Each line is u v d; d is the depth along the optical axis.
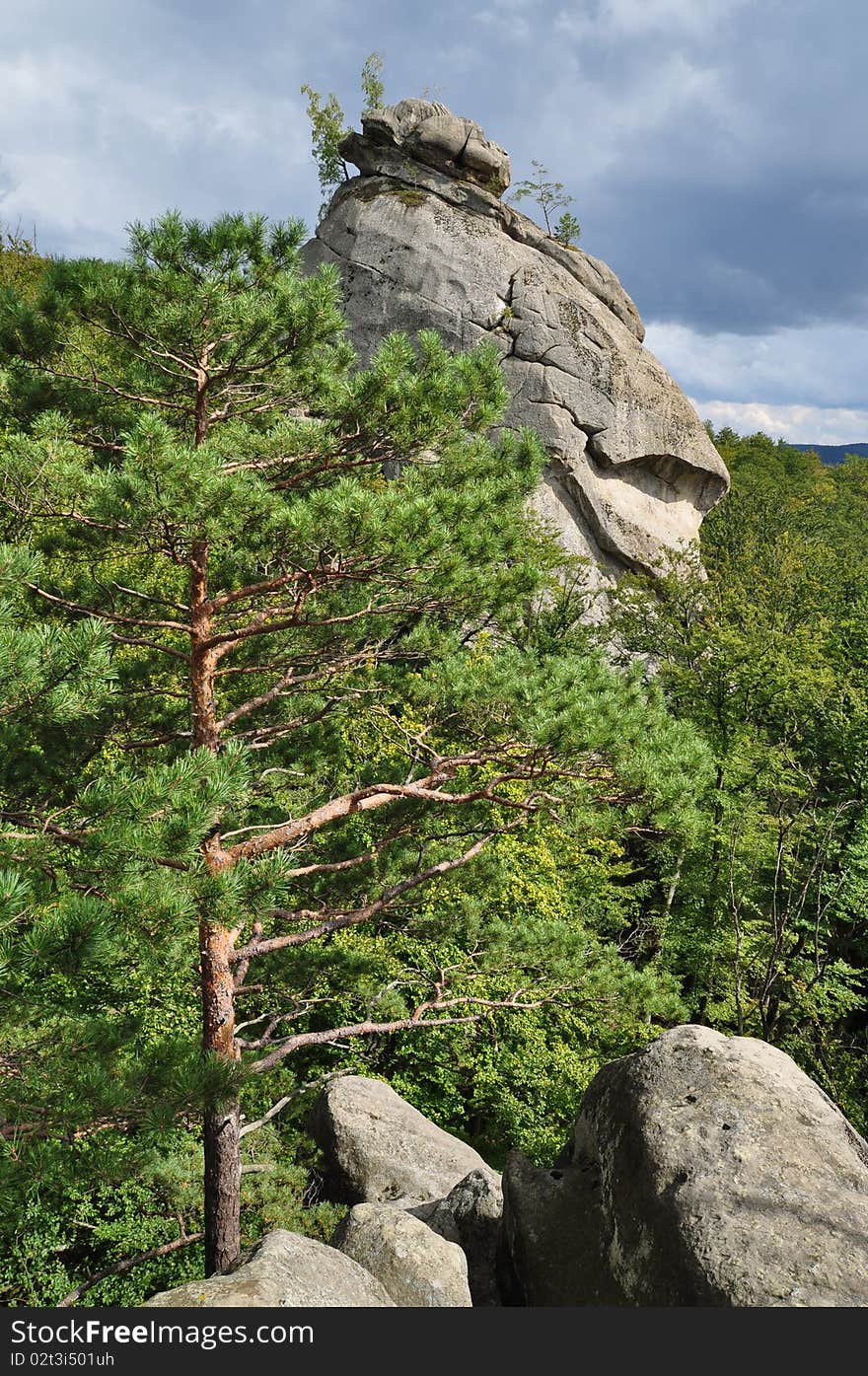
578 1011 12.45
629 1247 6.11
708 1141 6.25
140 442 7.91
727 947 22.44
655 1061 6.99
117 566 14.16
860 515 85.69
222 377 9.86
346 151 41.59
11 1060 7.32
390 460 10.39
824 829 23.88
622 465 39.91
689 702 27.12
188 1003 14.51
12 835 7.26
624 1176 6.48
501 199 41.84
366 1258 7.37
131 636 10.81
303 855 12.01
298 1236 6.25
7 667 6.25
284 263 9.80
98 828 7.17
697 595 33.75
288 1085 14.53
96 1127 7.54
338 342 10.88
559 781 10.30
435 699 11.36
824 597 41.41
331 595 11.09
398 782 11.86
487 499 9.88
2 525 9.37
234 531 8.55
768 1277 5.35
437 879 12.17
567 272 41.12
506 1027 18.59
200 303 9.04
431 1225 9.09
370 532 8.53
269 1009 13.42
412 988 17.83
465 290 37.97
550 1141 17.38
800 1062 21.06
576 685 10.39
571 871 23.58
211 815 7.04
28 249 36.72
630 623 32.78
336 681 12.21
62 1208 11.20
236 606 11.20
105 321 9.38
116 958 7.04
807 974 21.25
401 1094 17.94
